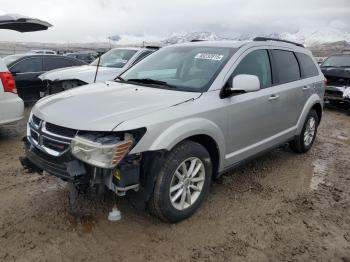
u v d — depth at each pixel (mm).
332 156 5676
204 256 2844
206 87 3525
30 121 3398
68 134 2869
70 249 2848
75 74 7730
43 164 3029
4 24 6734
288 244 3064
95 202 3592
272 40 4742
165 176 2996
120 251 2854
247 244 3033
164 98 3287
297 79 4984
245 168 4871
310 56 5621
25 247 2842
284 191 4164
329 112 10000
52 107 3219
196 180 3383
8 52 21500
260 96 4039
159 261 2758
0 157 4906
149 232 3133
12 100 5391
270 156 5480
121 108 3020
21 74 8375
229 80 3684
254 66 4113
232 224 3342
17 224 3160
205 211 3555
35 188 3920
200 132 3236
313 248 3023
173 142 2963
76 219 3279
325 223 3451
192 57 4055
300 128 5203
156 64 4285
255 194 4027
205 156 3369
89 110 3006
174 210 3168
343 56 10977
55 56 9242
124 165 2766
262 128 4207
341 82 9797
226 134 3623
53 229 3107
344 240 3170
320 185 4406
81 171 2773
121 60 8492
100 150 2670
